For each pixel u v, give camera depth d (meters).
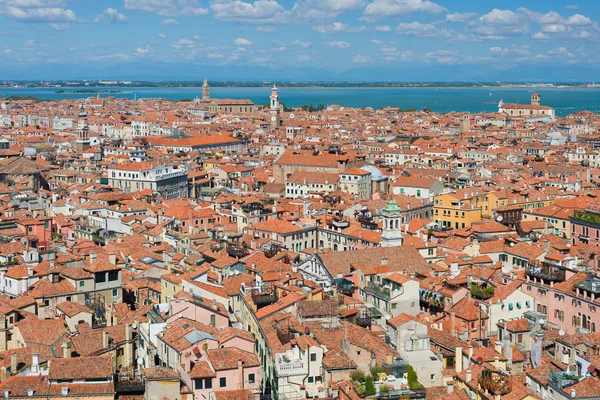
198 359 118.06
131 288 182.12
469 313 153.25
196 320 139.62
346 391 105.44
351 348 117.88
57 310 157.38
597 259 192.12
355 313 147.50
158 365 126.69
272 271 185.88
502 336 141.88
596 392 105.06
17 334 141.38
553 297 160.88
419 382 112.81
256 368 117.31
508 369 123.56
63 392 108.50
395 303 160.88
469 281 167.50
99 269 173.62
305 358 116.75
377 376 108.62
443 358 127.94
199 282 169.12
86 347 136.25
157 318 143.12
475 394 111.44
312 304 139.12
